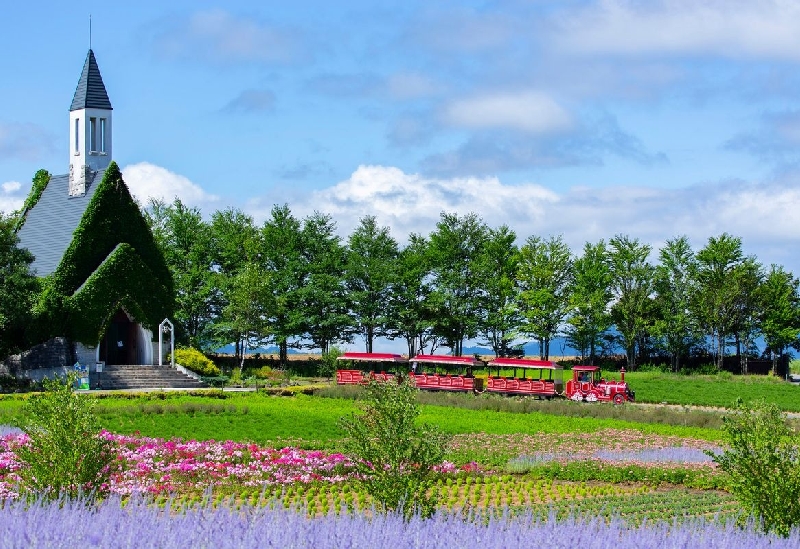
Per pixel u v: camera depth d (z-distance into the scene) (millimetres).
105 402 44250
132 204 65000
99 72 69250
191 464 25469
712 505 23453
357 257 78562
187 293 77000
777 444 17391
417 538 12703
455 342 83438
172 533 11766
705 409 52125
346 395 52906
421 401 50469
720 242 85062
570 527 13922
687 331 83188
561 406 47875
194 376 60562
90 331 60094
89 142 67812
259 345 70938
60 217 66188
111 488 21156
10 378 52344
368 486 17797
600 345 84938
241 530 12305
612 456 31219
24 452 17734
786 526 16297
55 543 11477
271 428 36500
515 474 28406
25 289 54438
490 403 49219
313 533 12328
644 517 21000
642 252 83250
